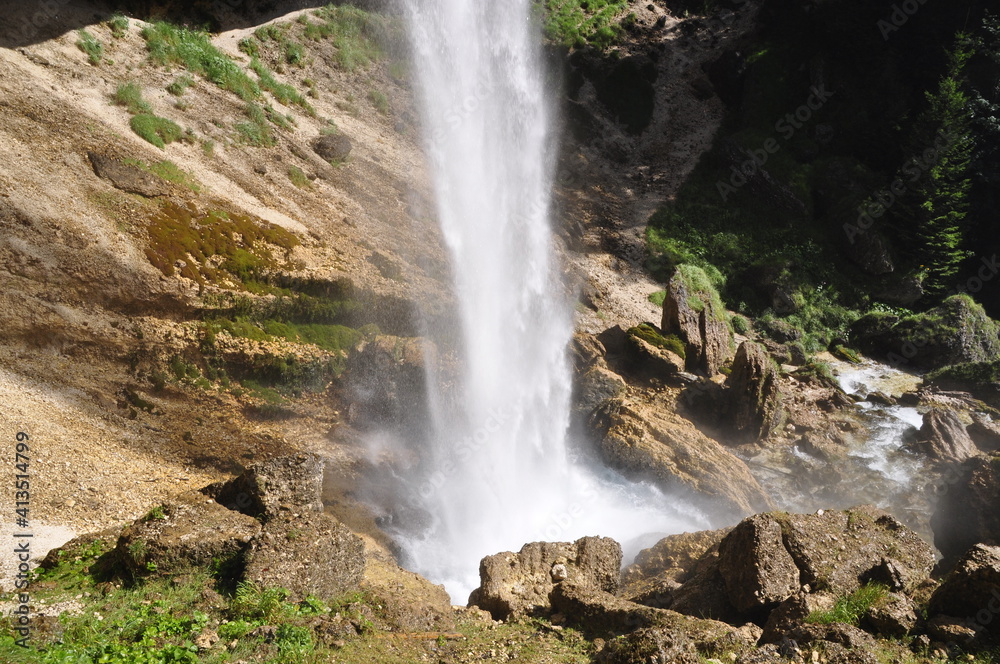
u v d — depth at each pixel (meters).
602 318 28.20
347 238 24.72
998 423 23.08
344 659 8.08
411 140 32.34
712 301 24.91
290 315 20.61
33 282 17.17
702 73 41.31
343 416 19.09
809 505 18.64
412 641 8.83
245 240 21.34
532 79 38.19
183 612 8.81
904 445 21.47
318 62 32.97
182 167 22.86
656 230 34.22
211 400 18.02
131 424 16.17
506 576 10.94
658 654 7.79
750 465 19.91
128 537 9.70
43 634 8.06
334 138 28.69
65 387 16.20
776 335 31.11
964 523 11.94
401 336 21.95
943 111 34.72
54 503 12.46
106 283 18.08
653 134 38.91
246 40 31.45
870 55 39.12
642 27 42.78
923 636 8.81
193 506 10.20
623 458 19.28
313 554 9.55
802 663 7.97
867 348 31.28
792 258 33.62
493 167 33.72
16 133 19.83
